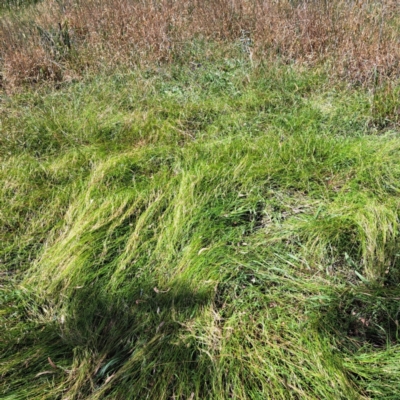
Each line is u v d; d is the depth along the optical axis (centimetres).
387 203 241
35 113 367
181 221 243
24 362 183
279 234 234
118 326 197
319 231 229
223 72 416
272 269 216
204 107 358
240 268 219
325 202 253
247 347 182
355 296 197
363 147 285
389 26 440
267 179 270
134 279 219
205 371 176
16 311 210
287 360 176
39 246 250
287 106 353
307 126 323
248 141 305
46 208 269
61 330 196
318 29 442
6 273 233
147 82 400
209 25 503
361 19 441
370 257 214
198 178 267
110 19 520
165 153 305
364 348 180
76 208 264
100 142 331
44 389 175
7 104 391
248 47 452
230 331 188
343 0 480
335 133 314
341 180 269
